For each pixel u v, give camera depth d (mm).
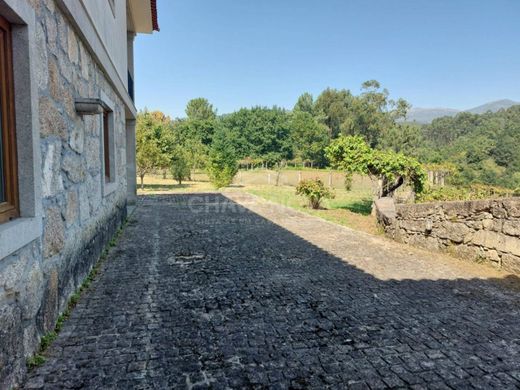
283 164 40156
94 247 4395
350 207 11531
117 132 6848
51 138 2807
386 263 4766
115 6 6316
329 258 5008
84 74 4078
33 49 2346
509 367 2301
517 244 4164
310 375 2184
